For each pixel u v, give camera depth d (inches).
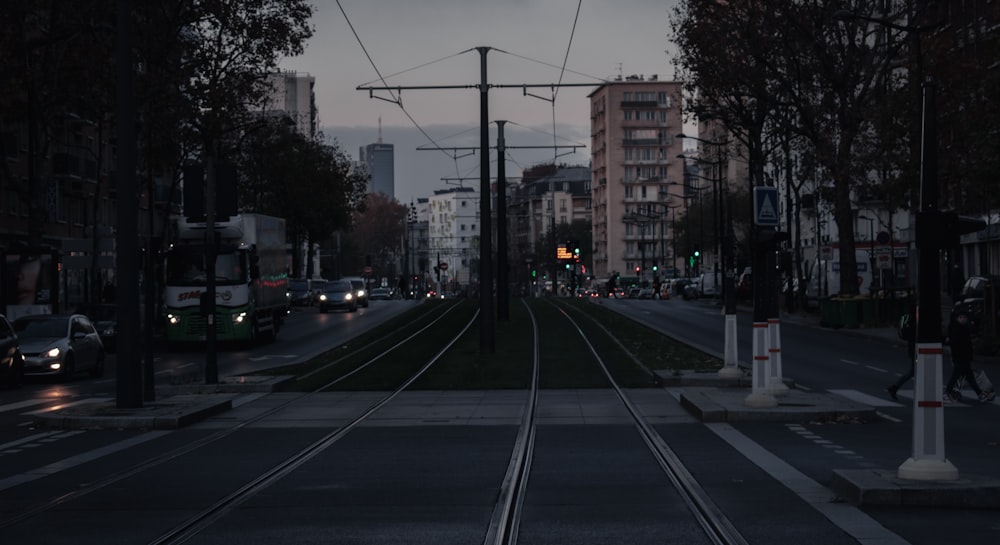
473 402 865.5
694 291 3555.6
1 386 1157.7
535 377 1061.1
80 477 511.2
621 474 506.6
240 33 1745.8
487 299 1368.1
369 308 3228.3
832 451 565.9
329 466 541.6
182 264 1617.9
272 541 364.8
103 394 1038.4
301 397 922.7
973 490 404.8
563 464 540.7
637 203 6323.8
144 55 1747.0
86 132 2733.8
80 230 2751.0
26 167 2377.0
